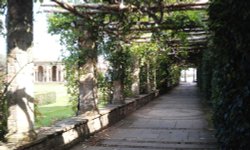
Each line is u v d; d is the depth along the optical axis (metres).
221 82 5.47
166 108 16.72
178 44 14.07
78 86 10.24
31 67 5.48
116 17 8.14
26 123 5.42
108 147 7.63
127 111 13.69
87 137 8.58
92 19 7.95
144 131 9.81
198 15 8.70
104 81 12.69
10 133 5.36
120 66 12.64
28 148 5.34
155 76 23.00
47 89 44.25
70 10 6.88
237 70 4.46
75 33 9.12
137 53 14.07
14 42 5.31
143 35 11.65
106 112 10.31
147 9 7.05
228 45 4.68
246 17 3.78
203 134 9.26
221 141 5.21
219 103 5.60
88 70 9.62
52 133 6.27
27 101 5.42
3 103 5.56
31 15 5.44
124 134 9.28
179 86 43.06
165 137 8.85
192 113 14.52
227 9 4.34
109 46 10.84
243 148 4.12
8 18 5.33
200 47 16.14
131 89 15.97
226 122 4.82
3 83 5.61
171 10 7.26
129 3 6.95
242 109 4.07
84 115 9.19
